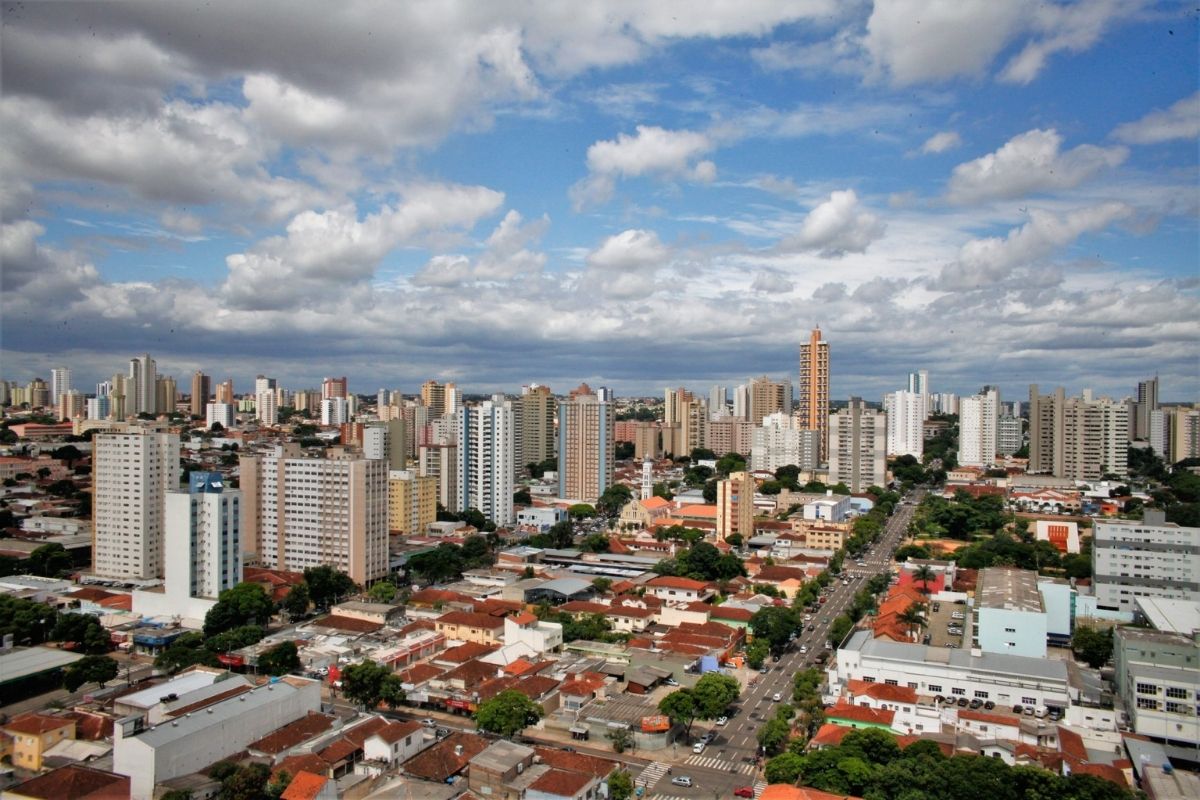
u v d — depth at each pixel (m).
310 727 197.62
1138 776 189.00
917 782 170.75
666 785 188.38
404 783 178.25
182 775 176.50
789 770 179.00
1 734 188.88
